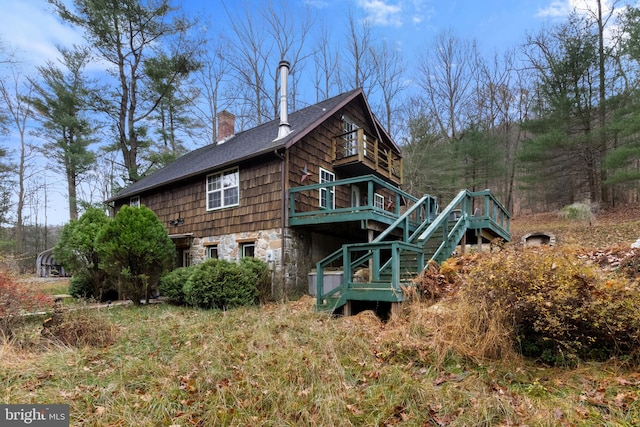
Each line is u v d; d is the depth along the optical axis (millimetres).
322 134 10219
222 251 9977
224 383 3170
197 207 10922
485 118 23328
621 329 3082
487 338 3402
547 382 2977
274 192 8828
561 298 3225
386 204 13531
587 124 15789
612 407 2529
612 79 15516
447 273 5484
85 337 4367
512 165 20969
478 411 2553
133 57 17969
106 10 15805
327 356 3641
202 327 5137
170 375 3389
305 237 9148
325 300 5711
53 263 16766
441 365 3369
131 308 7301
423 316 4293
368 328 4547
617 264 5223
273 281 8016
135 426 2559
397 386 3012
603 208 15555
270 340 4238
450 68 23656
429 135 20047
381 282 5367
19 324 4703
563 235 12703
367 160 10391
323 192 9992
